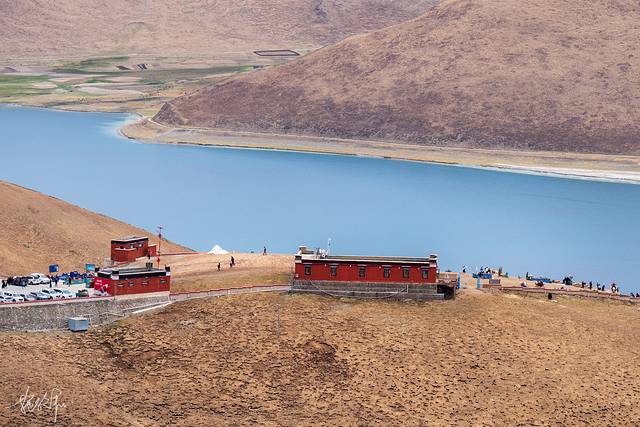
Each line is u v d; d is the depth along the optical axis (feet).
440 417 526.16
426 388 551.59
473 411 534.37
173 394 527.81
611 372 579.89
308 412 521.65
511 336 606.14
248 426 501.15
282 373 555.69
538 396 552.41
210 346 574.97
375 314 616.80
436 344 590.96
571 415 537.65
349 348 580.30
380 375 559.38
